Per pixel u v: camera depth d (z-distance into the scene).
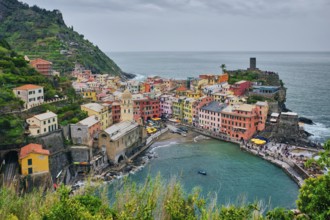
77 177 122.94
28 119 124.00
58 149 124.88
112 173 124.25
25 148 111.75
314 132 185.38
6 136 114.31
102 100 195.38
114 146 133.50
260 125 172.00
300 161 131.38
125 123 154.75
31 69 174.00
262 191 108.88
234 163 136.75
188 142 168.50
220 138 172.12
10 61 166.50
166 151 153.88
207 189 109.25
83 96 199.25
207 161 139.25
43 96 148.75
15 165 112.69
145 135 161.62
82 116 151.50
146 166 133.38
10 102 129.12
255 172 126.56
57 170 119.88
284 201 101.12
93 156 131.50
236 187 111.62
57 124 131.00
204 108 189.25
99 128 150.12
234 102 191.75
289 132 166.50
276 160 137.25
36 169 108.31
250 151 149.75
